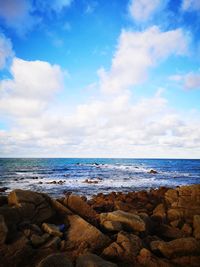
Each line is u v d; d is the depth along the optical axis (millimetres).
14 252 5734
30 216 7734
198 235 7285
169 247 6020
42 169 62562
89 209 9148
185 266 5535
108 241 6707
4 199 8633
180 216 9227
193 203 9688
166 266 5445
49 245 6281
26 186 27594
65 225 7957
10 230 6629
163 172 55906
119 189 25906
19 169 60312
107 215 8234
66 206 9258
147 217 8438
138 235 7328
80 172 53469
